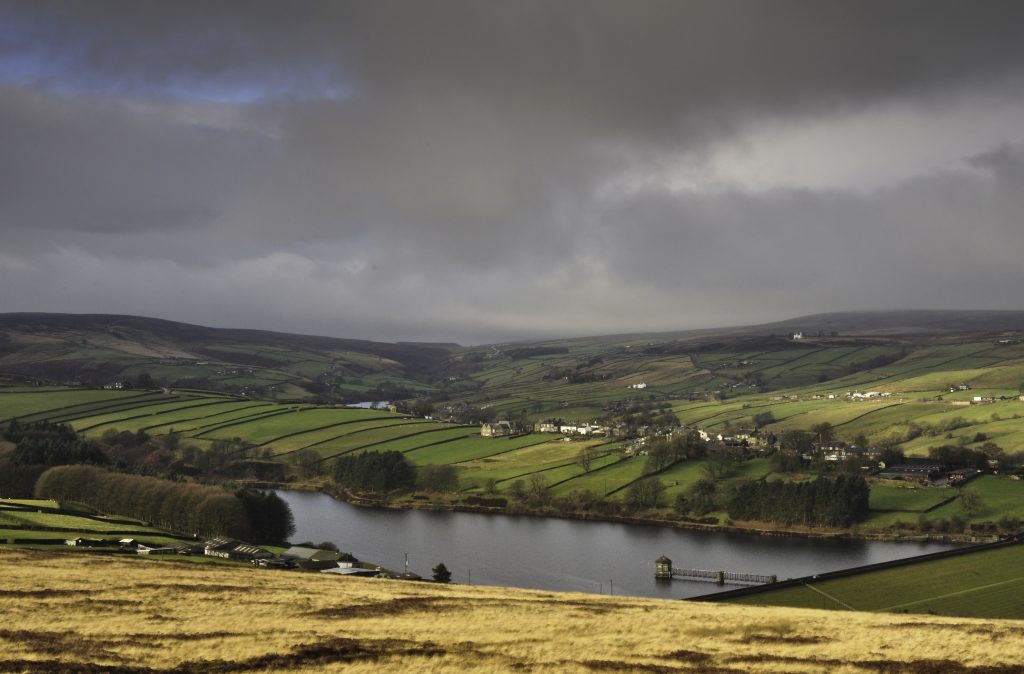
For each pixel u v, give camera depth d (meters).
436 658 64.38
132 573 105.12
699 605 102.75
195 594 90.75
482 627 77.19
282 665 61.84
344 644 68.12
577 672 61.88
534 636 73.62
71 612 77.62
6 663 58.53
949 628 81.19
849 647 71.25
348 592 98.12
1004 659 66.88
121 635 69.00
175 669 60.25
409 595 98.69
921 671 63.53
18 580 92.75
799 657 67.69
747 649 70.44
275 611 83.12
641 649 69.81
